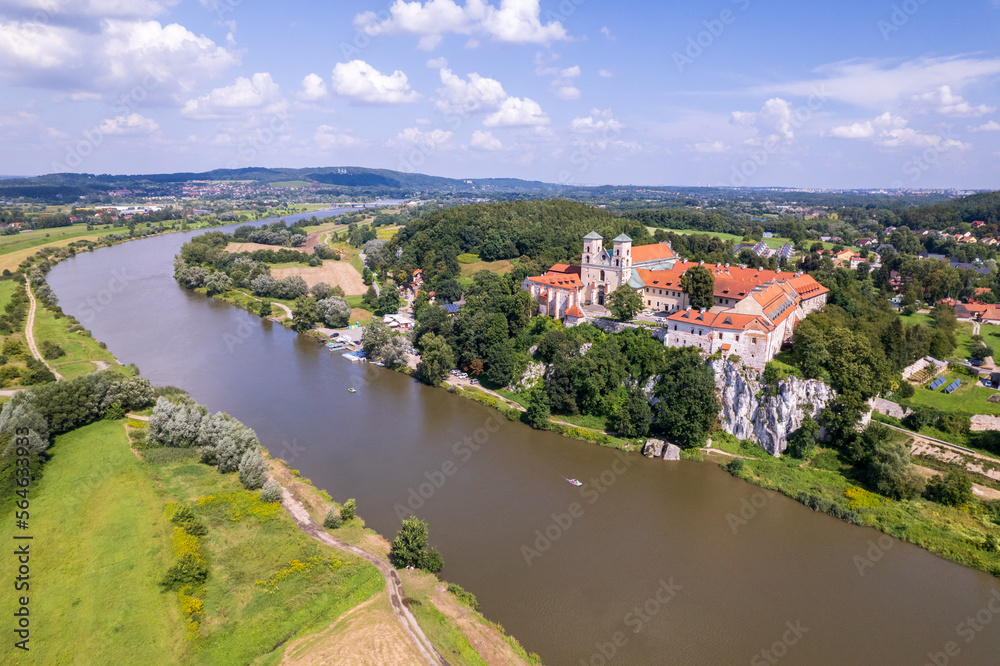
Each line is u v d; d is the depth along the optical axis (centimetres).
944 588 9338
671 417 13525
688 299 17512
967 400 13850
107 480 11325
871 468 11906
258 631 7931
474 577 9300
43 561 9106
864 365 13062
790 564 9850
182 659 7469
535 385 16338
